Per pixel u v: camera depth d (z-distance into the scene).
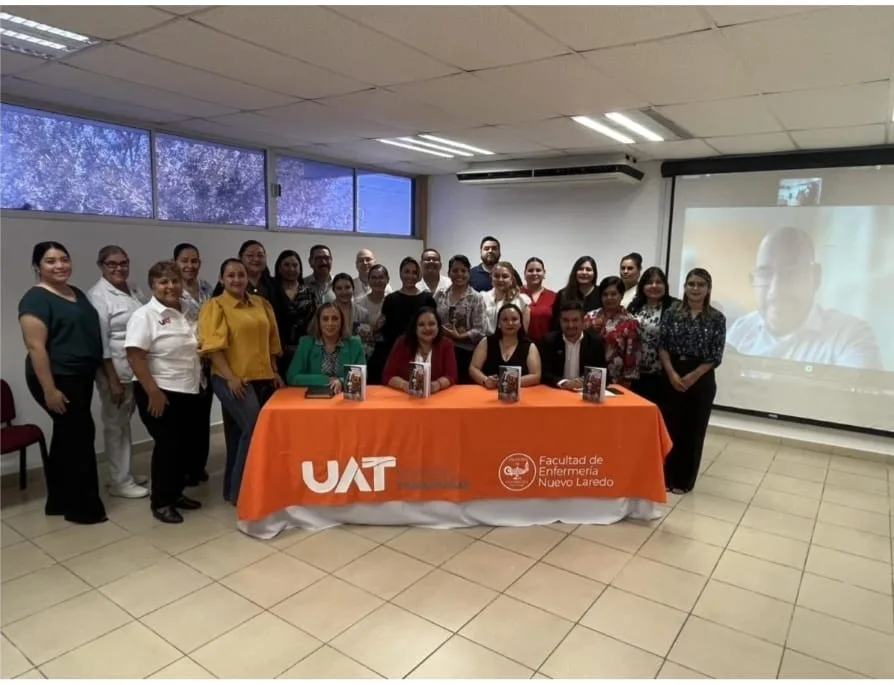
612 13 2.08
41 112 3.63
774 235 4.80
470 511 3.17
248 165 4.94
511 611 2.43
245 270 3.16
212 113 3.79
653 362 3.79
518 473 3.11
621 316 3.74
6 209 3.52
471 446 3.05
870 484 4.00
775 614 2.46
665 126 3.86
